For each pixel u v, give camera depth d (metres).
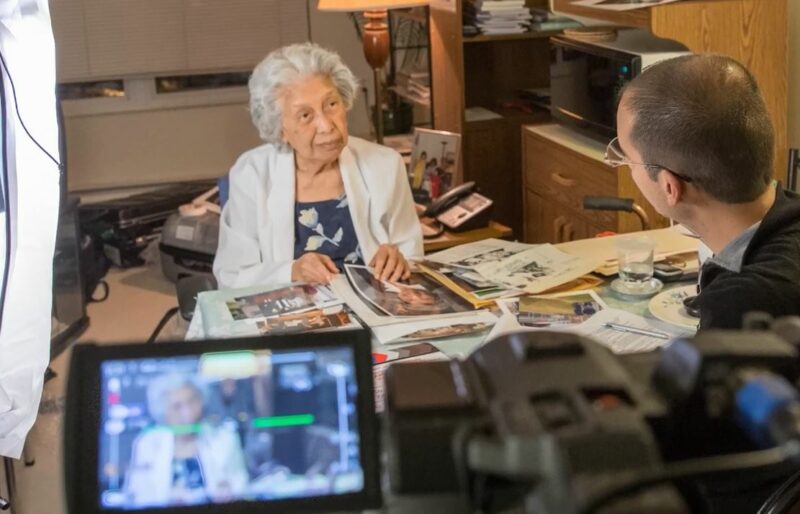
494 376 0.71
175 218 4.36
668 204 1.42
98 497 0.73
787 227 1.35
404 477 0.68
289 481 0.74
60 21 5.00
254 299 2.01
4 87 1.84
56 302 3.73
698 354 0.70
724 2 2.65
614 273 2.05
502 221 3.95
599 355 0.73
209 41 5.16
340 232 2.52
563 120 3.39
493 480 0.67
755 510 1.07
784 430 0.63
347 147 2.57
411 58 4.72
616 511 0.59
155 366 0.75
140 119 5.24
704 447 0.73
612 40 3.18
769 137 1.36
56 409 3.18
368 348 0.76
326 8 3.34
